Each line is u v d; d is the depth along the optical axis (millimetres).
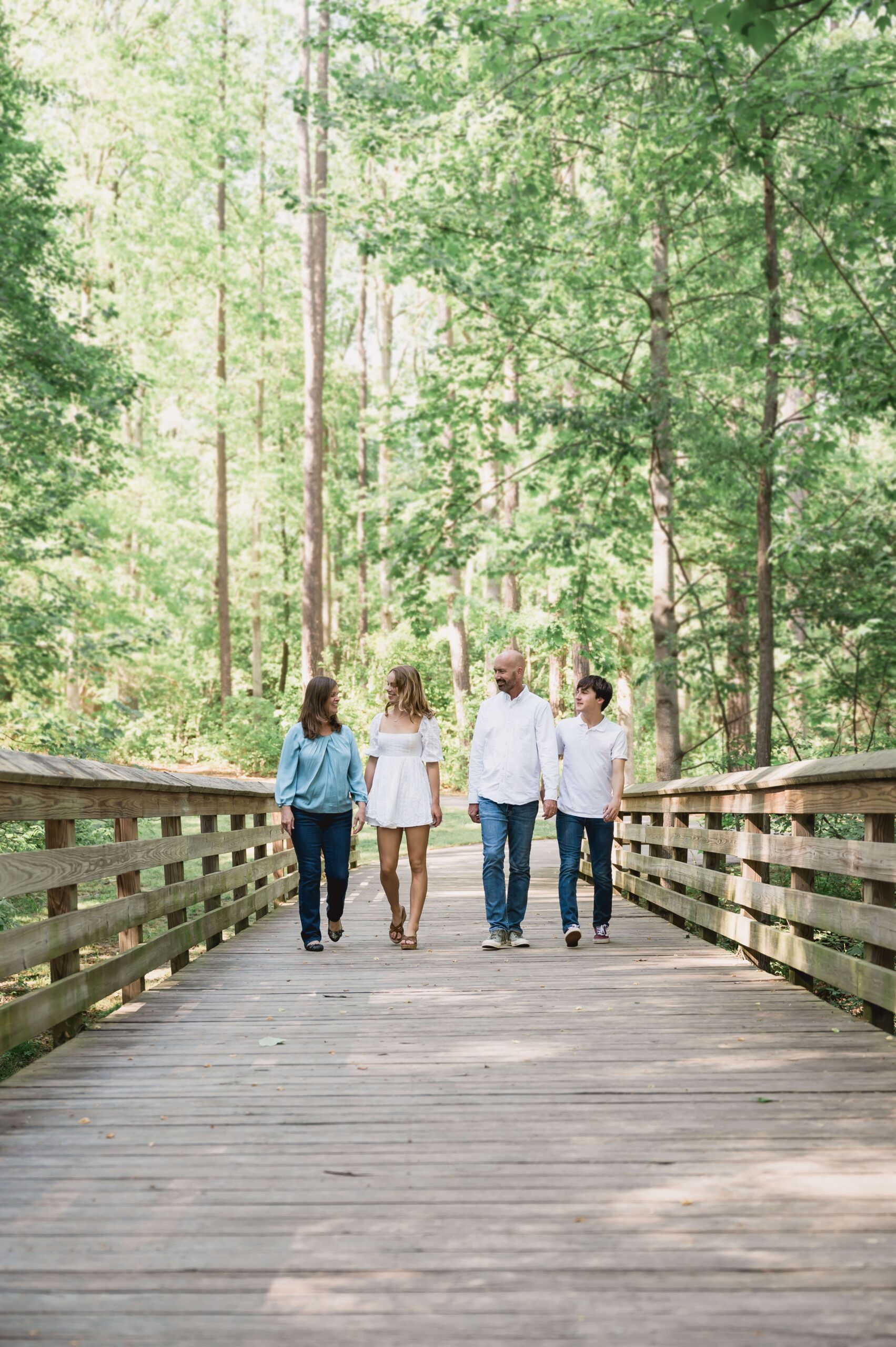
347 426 40031
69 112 27656
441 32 13672
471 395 16266
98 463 15664
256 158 33000
